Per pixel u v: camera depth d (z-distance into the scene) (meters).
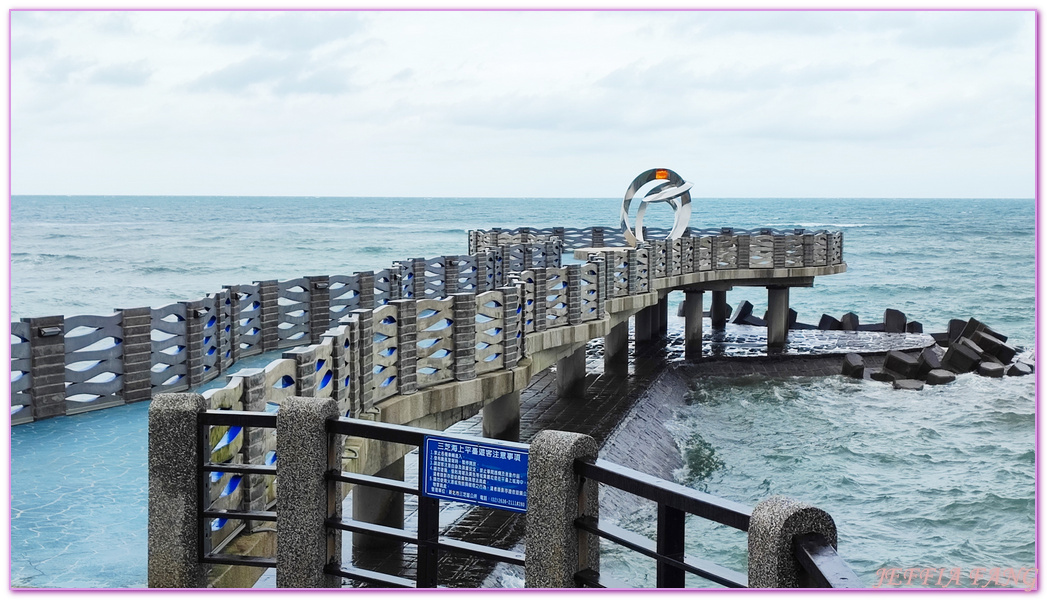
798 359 30.45
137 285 56.47
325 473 6.07
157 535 6.28
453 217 188.88
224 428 7.16
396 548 11.80
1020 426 22.70
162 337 17.20
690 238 29.95
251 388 7.47
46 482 9.06
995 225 151.88
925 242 118.19
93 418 11.82
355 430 6.00
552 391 22.83
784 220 184.50
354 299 20.12
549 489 5.32
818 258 33.09
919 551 15.02
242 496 7.38
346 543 12.14
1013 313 57.72
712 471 19.41
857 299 65.75
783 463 19.80
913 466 19.55
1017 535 15.61
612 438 18.27
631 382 24.28
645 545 4.96
